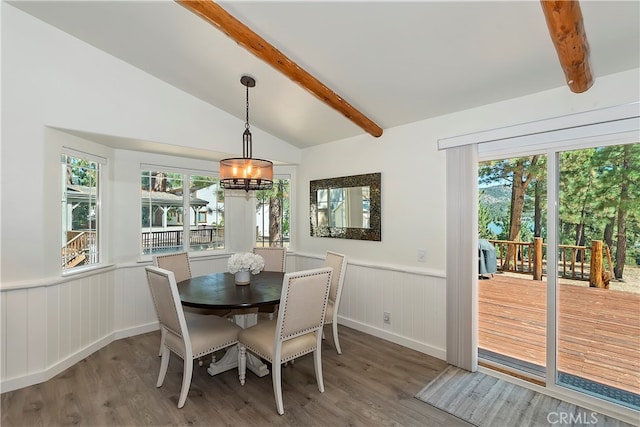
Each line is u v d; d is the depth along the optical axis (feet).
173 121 10.66
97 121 9.15
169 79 10.29
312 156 14.03
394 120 10.42
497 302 12.92
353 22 6.68
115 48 9.08
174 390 7.88
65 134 9.09
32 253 8.18
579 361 8.50
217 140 11.75
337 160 12.90
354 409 7.13
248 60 8.70
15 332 7.91
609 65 6.59
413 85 8.46
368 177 11.57
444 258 9.55
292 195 15.07
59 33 8.51
